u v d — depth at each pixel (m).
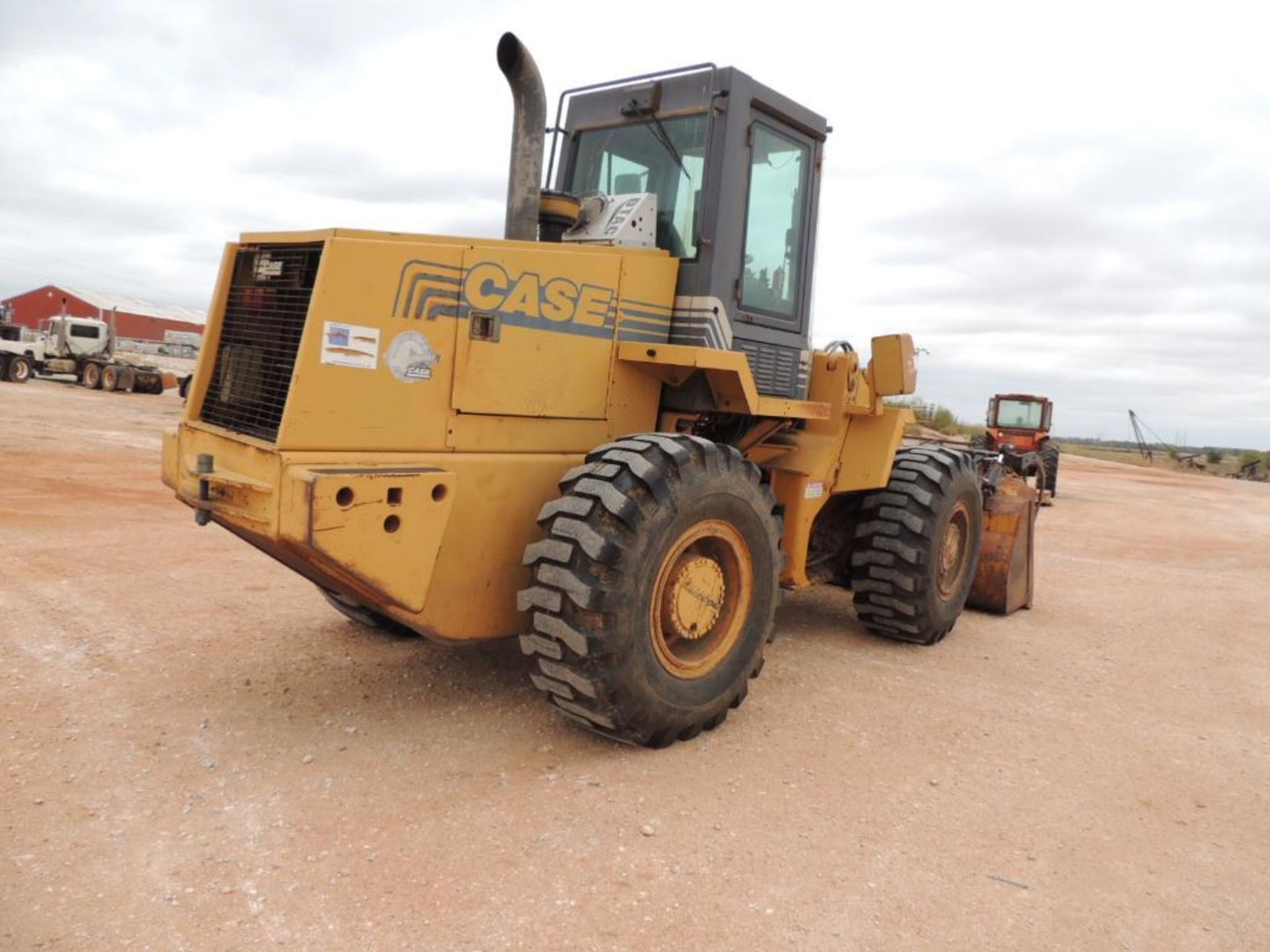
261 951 2.44
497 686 4.54
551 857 2.99
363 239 3.52
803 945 2.61
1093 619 7.11
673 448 3.75
